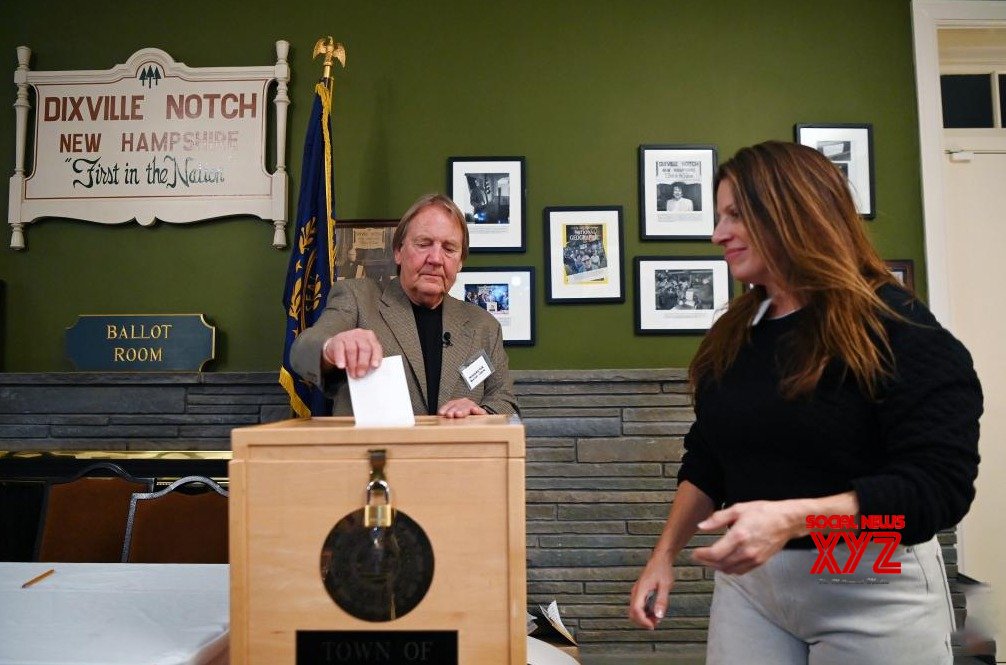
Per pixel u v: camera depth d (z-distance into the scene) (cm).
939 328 86
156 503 176
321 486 71
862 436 89
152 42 265
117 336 253
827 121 261
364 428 71
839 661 89
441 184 258
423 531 71
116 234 262
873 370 85
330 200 227
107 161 260
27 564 133
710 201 257
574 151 260
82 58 265
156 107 260
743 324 104
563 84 262
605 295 253
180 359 252
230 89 259
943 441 79
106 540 181
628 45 263
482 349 166
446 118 260
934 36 261
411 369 158
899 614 87
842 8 264
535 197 258
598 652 233
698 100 262
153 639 87
